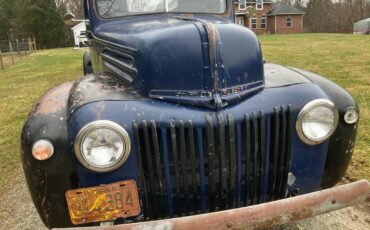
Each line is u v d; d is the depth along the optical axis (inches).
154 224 75.6
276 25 1941.4
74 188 90.3
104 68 129.6
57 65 698.2
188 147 86.4
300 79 99.3
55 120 91.0
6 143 209.3
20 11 1926.7
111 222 87.4
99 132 81.5
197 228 75.5
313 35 1407.5
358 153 159.2
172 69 89.0
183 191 88.0
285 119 90.1
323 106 90.9
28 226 127.3
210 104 86.7
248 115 87.1
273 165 91.5
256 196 92.5
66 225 93.0
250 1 1876.2
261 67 95.9
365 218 118.6
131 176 85.7
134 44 97.0
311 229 113.4
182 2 133.7
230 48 91.0
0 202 144.2
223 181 87.6
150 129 84.6
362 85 301.9
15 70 660.1
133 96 91.4
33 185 90.0
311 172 95.5
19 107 305.4
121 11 136.3
